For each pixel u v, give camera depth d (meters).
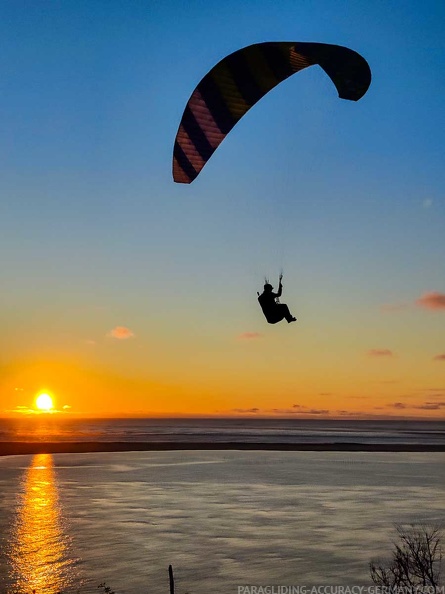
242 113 12.56
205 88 11.98
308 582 16.22
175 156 12.48
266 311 11.48
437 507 27.70
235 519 24.66
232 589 15.69
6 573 16.97
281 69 12.25
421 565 13.04
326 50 11.83
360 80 12.31
